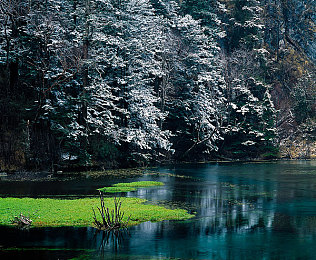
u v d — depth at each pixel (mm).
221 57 74500
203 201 24859
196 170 47812
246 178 39062
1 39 48188
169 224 18656
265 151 71562
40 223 18484
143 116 52812
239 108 70500
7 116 42906
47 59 45969
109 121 48656
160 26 60969
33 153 41812
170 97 63688
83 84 46562
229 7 92375
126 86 53000
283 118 78062
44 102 43781
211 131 62812
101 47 50812
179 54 64688
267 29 98375
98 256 14078
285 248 14969
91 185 32125
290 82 90000
